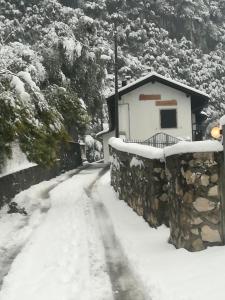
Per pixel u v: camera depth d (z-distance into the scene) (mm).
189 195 6871
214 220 6844
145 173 9727
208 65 62250
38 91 14109
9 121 12430
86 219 10930
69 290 6121
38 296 5957
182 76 58781
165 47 60750
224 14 79625
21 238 9508
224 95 59438
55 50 30016
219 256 6402
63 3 52906
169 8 66625
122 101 33875
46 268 7125
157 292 5660
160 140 32594
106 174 22609
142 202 10156
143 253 7312
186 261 6512
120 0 63531
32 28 38031
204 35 70562
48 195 16312
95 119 40688
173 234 7574
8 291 6211
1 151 13469
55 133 14453
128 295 5848
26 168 18094
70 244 8508
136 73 53188
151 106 33688
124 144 13203
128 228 9320
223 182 6859
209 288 5391
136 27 60562
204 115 41500
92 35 33531
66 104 18703
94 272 6824
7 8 43000
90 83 32625
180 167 7043
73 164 30250
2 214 12656
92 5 55719
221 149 6867
